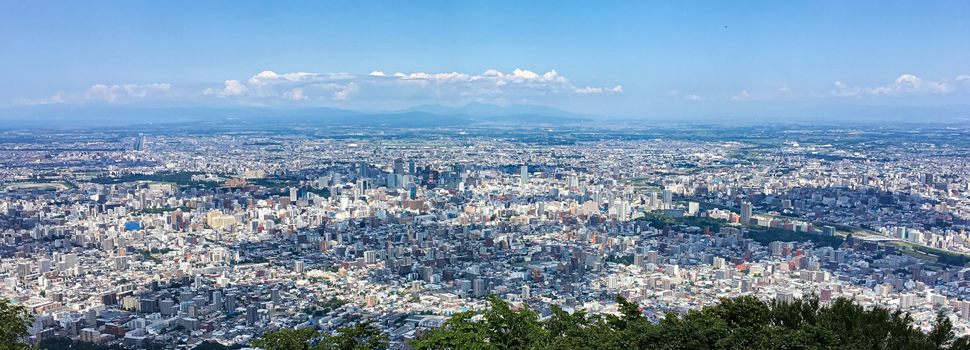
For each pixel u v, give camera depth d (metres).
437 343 56.41
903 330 52.34
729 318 58.88
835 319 55.28
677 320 56.97
